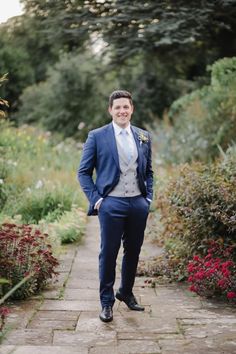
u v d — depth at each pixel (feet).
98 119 68.64
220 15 38.37
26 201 30.42
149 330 13.91
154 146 49.57
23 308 15.78
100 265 14.71
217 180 19.33
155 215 27.07
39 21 46.44
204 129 41.47
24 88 72.95
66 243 25.86
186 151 41.93
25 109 70.44
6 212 29.12
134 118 65.62
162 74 61.57
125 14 38.60
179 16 37.58
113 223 14.39
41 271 17.30
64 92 68.69
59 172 39.32
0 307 15.02
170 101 65.57
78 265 21.57
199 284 16.98
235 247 18.21
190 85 64.08
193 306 16.15
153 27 38.34
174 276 19.38
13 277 16.43
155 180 33.88
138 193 14.69
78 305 16.16
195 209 19.15
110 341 13.08
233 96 37.17
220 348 12.60
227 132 38.47
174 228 20.95
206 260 17.75
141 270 20.13
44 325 14.25
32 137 49.47
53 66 71.56
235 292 16.30
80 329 13.97
